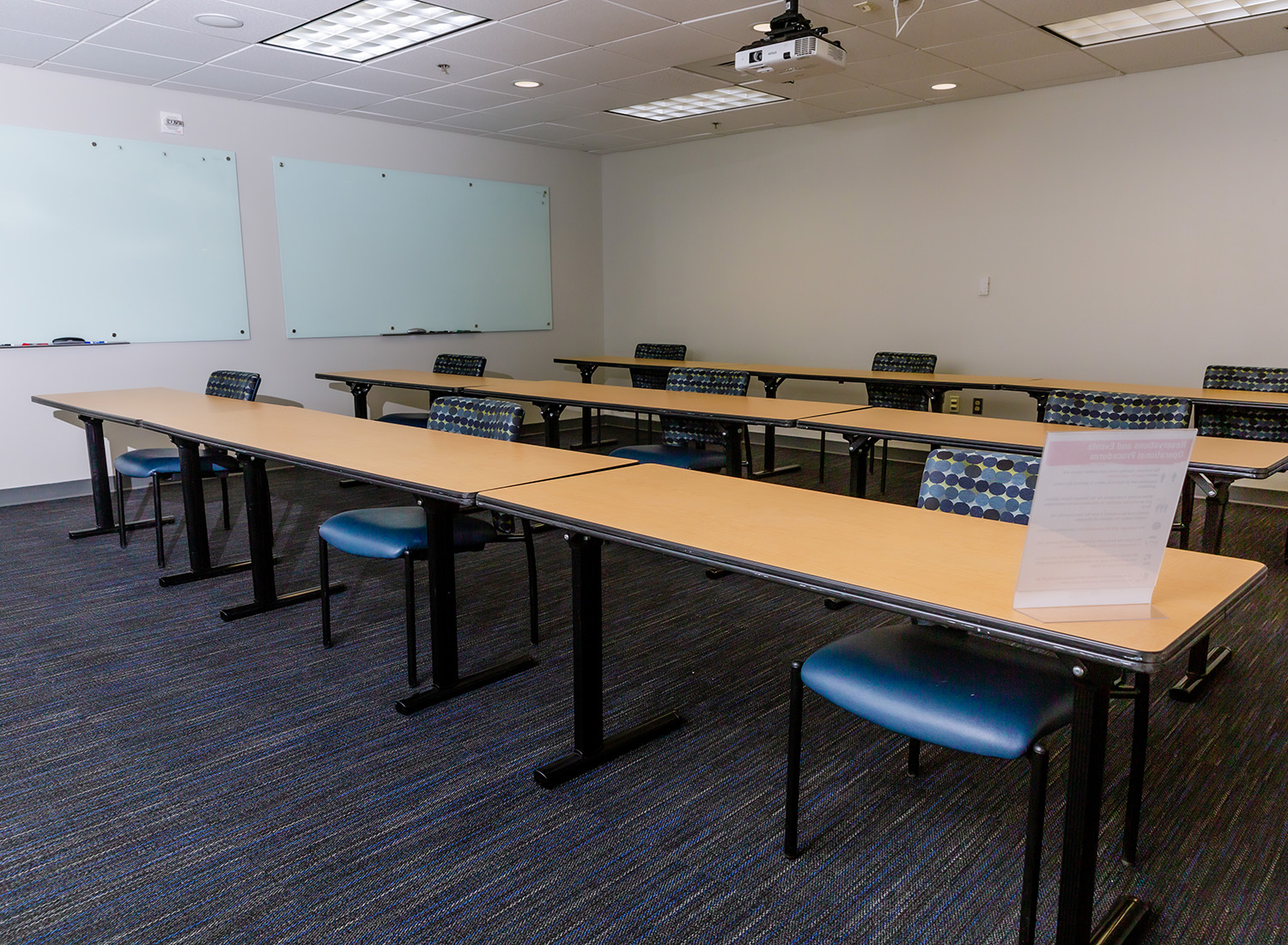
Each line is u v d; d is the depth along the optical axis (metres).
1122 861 1.72
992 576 1.40
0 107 4.68
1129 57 4.72
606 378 8.41
